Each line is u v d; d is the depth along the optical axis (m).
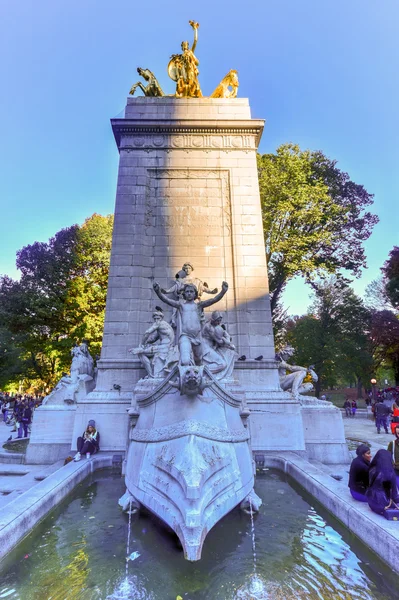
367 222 32.88
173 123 16.22
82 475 8.97
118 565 4.75
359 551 5.21
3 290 35.41
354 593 4.20
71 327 33.69
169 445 5.81
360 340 43.69
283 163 28.47
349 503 6.12
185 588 4.23
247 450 7.02
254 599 4.03
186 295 8.84
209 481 5.35
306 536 5.66
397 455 7.38
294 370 13.62
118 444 11.53
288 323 52.56
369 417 31.03
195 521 4.68
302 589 4.24
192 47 19.39
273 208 27.61
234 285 14.62
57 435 12.27
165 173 15.98
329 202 29.03
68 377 13.50
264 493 7.88
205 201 15.71
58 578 4.48
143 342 12.39
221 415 6.62
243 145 16.36
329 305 44.03
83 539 5.53
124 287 14.29
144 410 7.26
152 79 18.05
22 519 5.48
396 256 38.84
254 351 13.78
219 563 4.78
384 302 49.31
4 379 36.06
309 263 27.86
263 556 4.98
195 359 7.95
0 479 10.10
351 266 32.31
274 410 11.92
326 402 12.83
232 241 15.16
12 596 4.15
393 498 5.63
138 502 6.35
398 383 42.88
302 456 11.37
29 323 33.16
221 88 17.98
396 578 4.45
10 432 22.64
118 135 16.55
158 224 15.30
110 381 12.84
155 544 5.32
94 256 34.19
